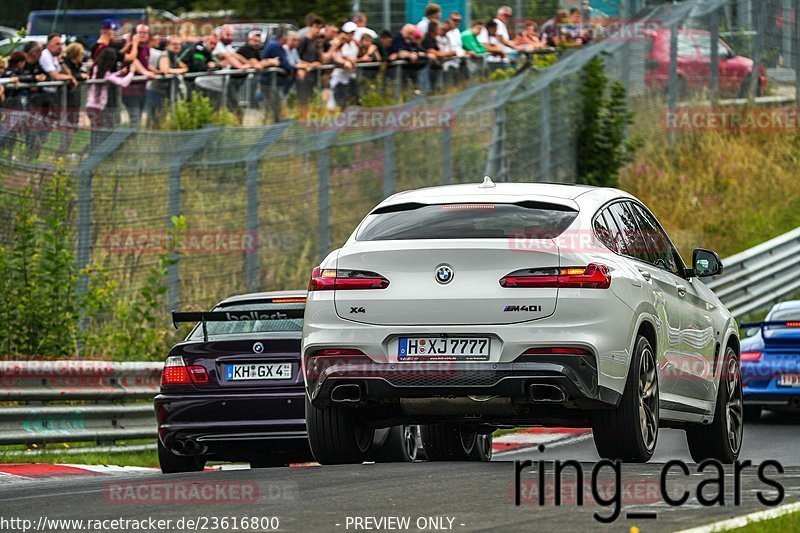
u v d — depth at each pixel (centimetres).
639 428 3005
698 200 10612
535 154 8744
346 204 6988
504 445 5003
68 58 6700
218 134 6397
